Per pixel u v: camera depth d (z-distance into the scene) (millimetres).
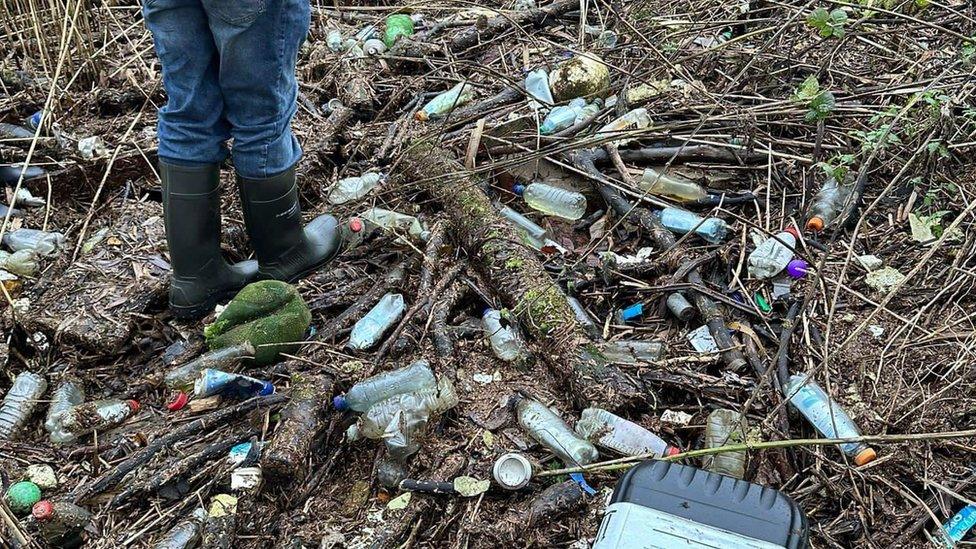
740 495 1652
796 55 3219
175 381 2229
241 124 2203
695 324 2406
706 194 2768
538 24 3627
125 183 2861
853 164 2789
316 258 2545
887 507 1971
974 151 2801
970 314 2342
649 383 2193
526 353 2301
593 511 1981
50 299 2426
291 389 2180
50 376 2291
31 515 1963
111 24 3588
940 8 3459
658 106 3037
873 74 3150
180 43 2035
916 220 2598
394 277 2500
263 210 2363
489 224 2541
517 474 2006
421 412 2078
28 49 3361
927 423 2102
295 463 2008
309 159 2877
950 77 2994
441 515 2004
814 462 2045
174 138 2184
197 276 2365
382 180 2840
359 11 3811
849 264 2502
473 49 3486
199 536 1938
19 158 2902
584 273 2535
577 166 2834
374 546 1922
